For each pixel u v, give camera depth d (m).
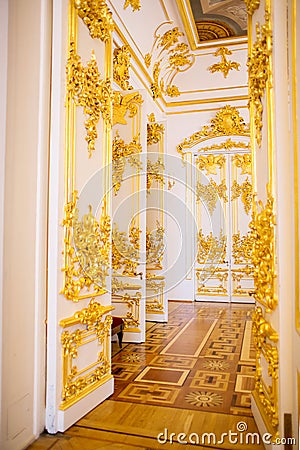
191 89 7.97
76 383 2.72
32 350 2.51
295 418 1.92
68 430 2.56
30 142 2.52
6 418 2.21
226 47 7.09
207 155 8.01
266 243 2.27
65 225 2.68
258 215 2.53
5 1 2.23
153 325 5.81
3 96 2.20
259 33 2.54
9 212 2.28
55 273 2.58
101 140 3.22
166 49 6.82
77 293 2.75
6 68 2.22
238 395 3.10
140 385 3.35
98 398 2.96
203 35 6.70
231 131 7.80
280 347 2.04
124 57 5.21
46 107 2.67
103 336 3.14
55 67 2.67
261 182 2.53
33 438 2.44
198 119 8.03
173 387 3.29
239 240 7.89
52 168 2.64
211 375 3.58
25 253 2.45
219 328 5.57
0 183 2.18
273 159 2.18
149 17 5.62
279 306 2.06
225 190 7.95
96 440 2.43
